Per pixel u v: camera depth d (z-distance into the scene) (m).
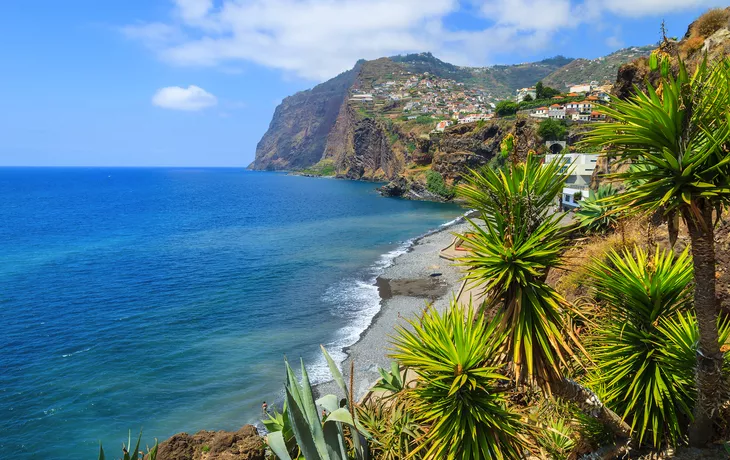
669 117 4.72
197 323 31.81
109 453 17.95
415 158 156.38
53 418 20.16
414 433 6.96
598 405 6.29
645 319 6.96
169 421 20.00
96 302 37.16
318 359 25.47
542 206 5.90
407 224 82.56
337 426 6.27
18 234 76.88
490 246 5.79
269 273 46.56
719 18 24.33
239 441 8.79
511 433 6.03
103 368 24.89
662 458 6.46
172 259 54.72
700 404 6.04
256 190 192.62
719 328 7.27
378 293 38.25
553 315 5.81
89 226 86.75
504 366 6.32
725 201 4.85
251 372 24.23
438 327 6.41
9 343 28.42
